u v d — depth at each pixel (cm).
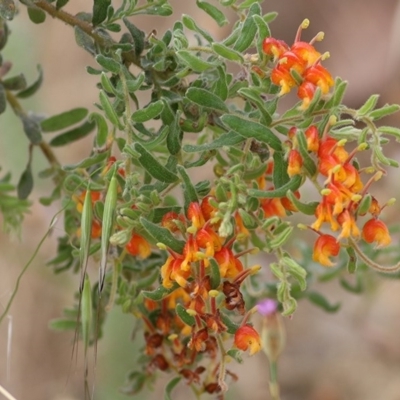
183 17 61
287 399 132
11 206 74
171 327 67
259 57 60
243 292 74
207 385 67
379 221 59
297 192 62
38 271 102
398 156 117
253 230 63
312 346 139
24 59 100
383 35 171
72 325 72
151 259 67
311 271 78
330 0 177
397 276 78
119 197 63
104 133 64
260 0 63
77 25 64
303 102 59
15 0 70
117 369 100
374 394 131
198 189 61
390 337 135
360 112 58
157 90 63
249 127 59
